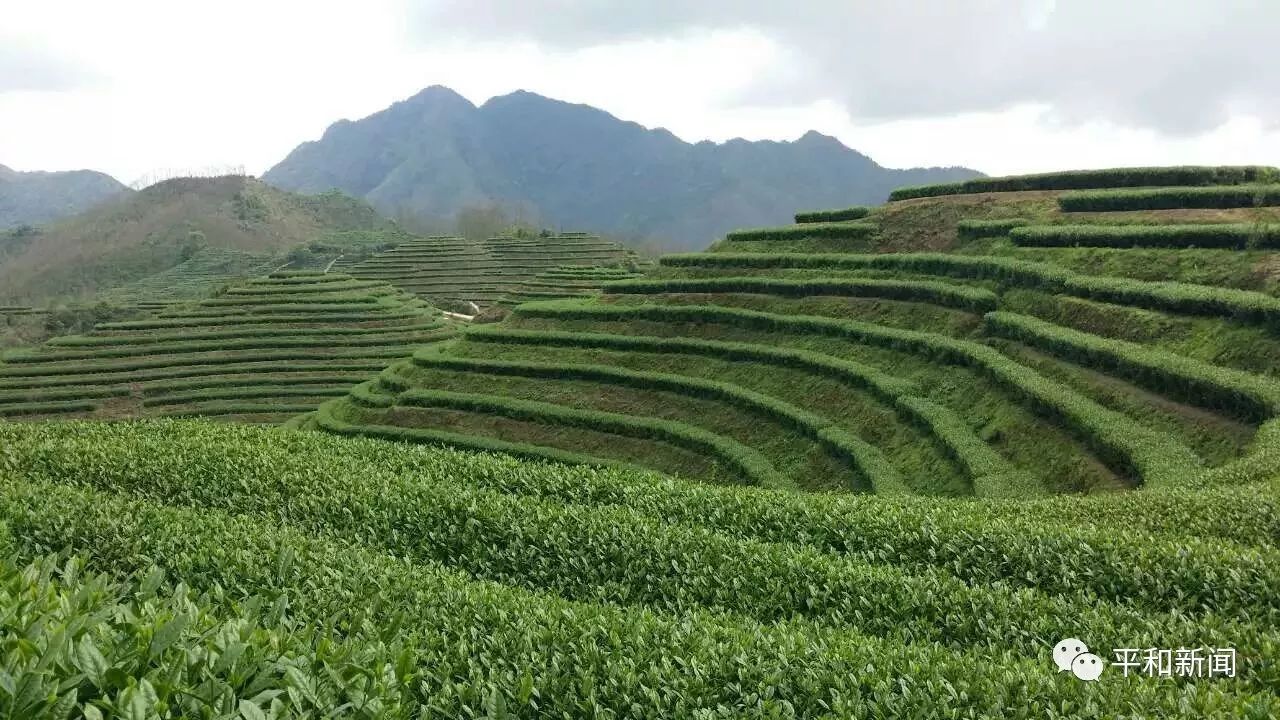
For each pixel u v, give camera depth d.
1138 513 20.19
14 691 6.34
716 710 10.16
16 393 71.38
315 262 173.25
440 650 11.29
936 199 62.94
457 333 89.00
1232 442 28.16
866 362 45.88
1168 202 50.09
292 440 28.12
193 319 86.81
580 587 16.70
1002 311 44.44
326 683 8.07
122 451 23.98
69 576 9.85
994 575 16.86
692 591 16.09
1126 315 38.31
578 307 64.62
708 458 43.81
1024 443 33.59
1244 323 33.88
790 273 59.72
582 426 49.50
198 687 7.21
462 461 25.81
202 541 15.70
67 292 163.25
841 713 9.91
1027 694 10.50
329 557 15.16
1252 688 11.78
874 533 18.94
